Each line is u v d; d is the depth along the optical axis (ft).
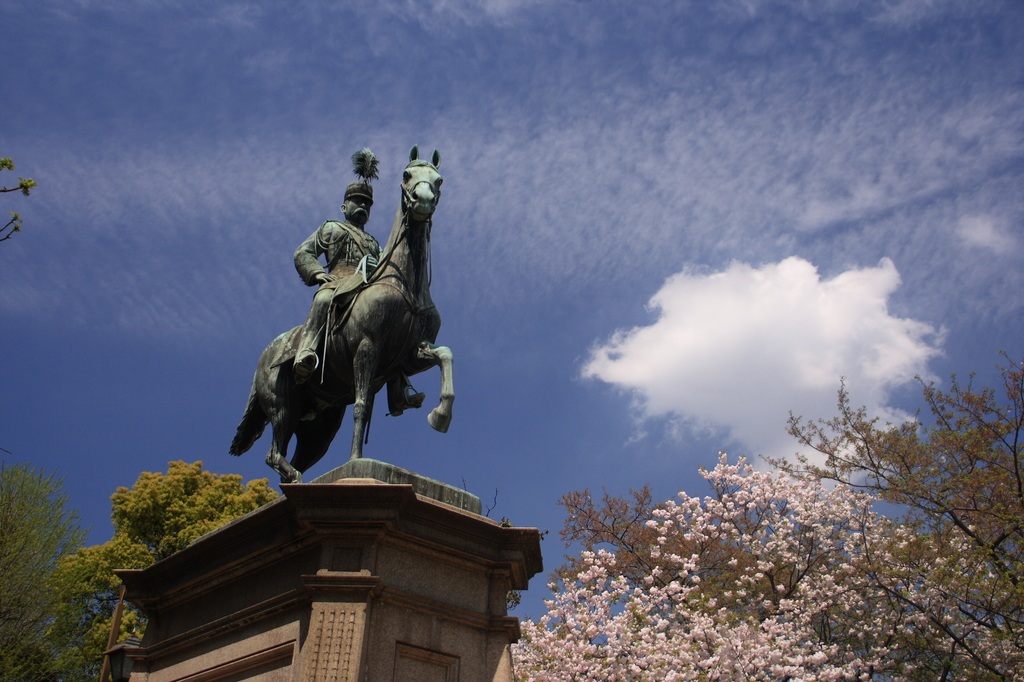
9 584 58.54
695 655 47.78
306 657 14.67
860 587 53.78
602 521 69.51
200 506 72.79
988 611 46.24
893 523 55.62
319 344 20.11
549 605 54.54
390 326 19.15
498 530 17.74
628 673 49.85
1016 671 46.11
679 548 61.72
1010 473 48.65
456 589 17.10
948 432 50.96
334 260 22.48
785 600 52.75
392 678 15.21
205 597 18.95
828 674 48.47
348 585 15.17
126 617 65.10
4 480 62.08
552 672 51.03
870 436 53.31
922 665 51.47
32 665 57.98
